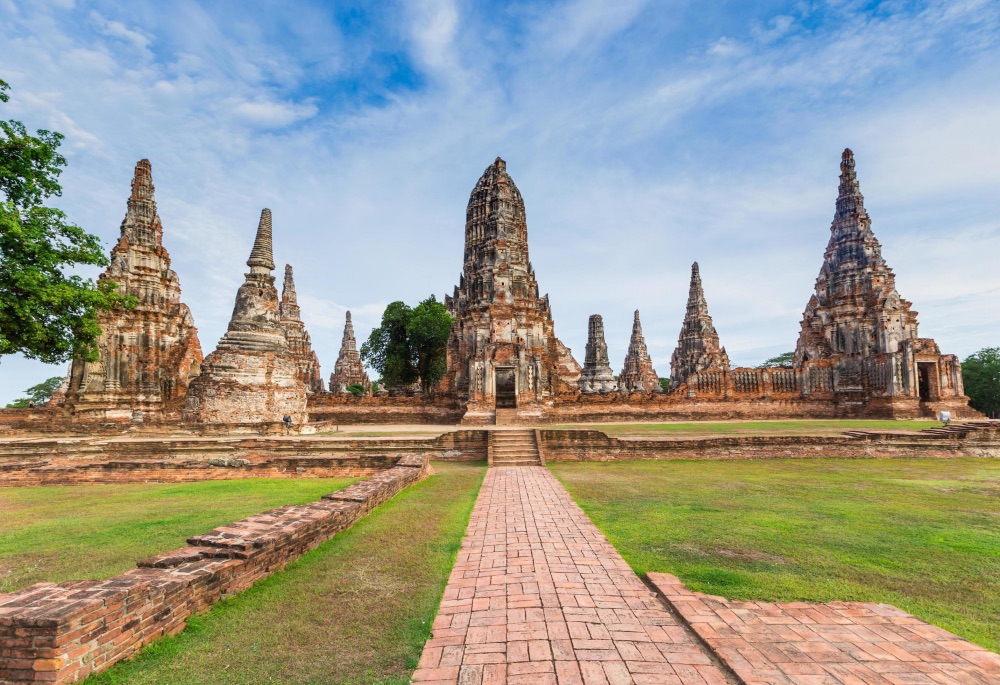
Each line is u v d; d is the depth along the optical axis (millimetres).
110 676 5453
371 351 56781
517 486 16406
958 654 5863
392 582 8047
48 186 22531
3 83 20656
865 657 5766
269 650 6039
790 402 49562
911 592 7625
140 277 40938
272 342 33125
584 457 22922
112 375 38500
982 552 9375
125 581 6320
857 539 10195
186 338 43625
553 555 9312
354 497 12016
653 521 11711
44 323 22250
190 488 16062
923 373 50656
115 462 17906
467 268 63969
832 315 56500
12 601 5535
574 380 65688
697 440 22891
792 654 5797
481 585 7934
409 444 23578
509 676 5406
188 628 6520
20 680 5035
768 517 12047
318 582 8016
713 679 5367
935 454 22531
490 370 41656
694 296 78500
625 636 6293
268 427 28375
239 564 7609
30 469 17422
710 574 8227
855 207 56781
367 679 5453
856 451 22609
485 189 63688
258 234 34438
